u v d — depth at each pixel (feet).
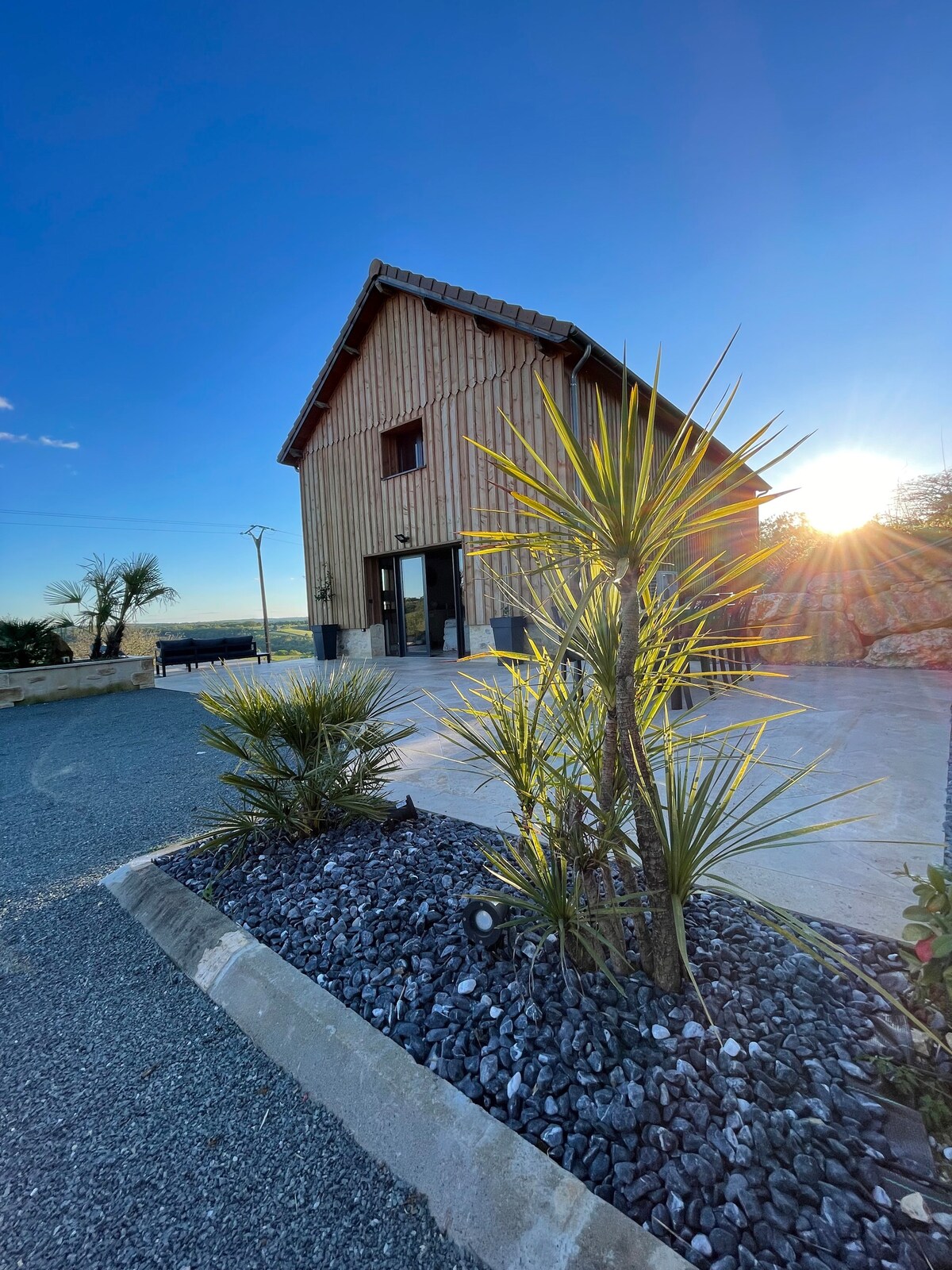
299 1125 3.96
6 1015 5.27
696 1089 3.61
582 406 25.04
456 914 5.68
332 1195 3.45
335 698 8.48
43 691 25.90
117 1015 5.22
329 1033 4.56
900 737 11.61
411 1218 3.27
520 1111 3.66
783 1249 2.80
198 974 5.70
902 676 19.08
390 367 32.14
